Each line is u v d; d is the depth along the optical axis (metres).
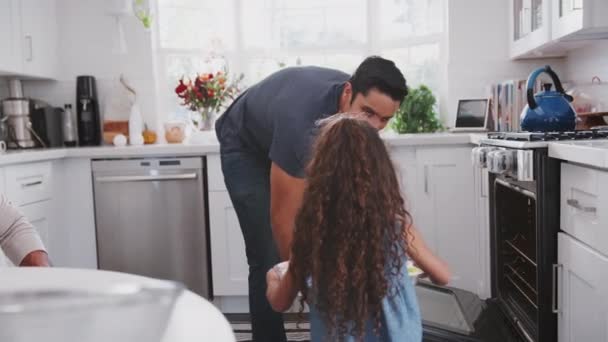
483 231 2.78
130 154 2.95
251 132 1.94
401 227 1.07
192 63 3.76
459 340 1.67
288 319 2.77
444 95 3.55
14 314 0.27
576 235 1.61
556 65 3.27
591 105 2.54
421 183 2.89
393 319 1.05
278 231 1.58
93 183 3.00
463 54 3.38
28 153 2.58
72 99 3.54
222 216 2.93
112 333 0.28
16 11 3.01
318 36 3.81
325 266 1.03
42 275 0.68
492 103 3.20
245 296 3.00
